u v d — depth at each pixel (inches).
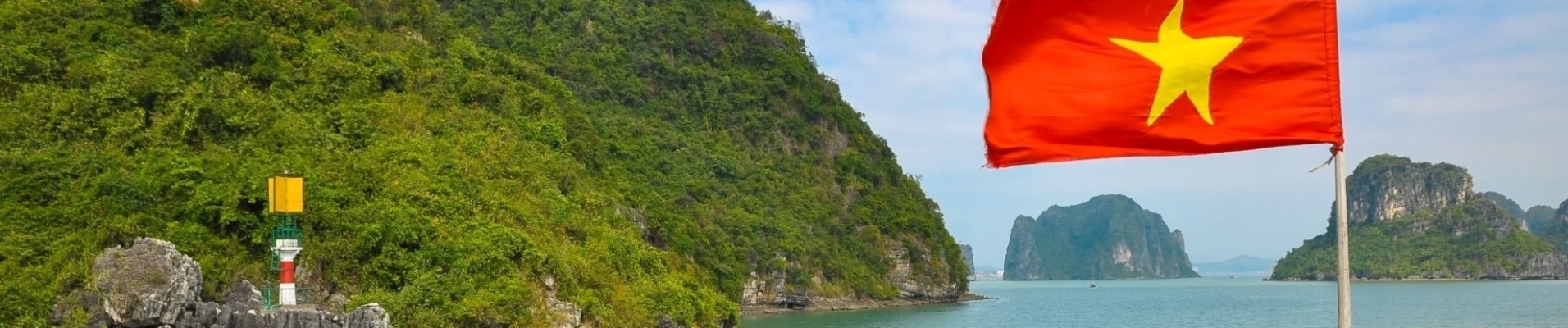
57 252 1552.7
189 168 1731.1
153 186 1699.1
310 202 1759.4
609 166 3191.4
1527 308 4899.1
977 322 4001.0
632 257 2341.3
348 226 1760.6
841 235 4980.3
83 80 1926.7
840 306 4618.6
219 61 2133.4
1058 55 498.9
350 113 2126.0
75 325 1434.5
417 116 2292.1
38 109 1817.2
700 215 3900.1
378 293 1692.9
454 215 1919.3
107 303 1438.2
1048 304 5940.0
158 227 1646.2
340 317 1499.8
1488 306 5162.4
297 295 1663.4
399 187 1910.7
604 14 4906.5
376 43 2549.2
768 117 5093.5
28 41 1972.2
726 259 3791.8
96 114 1847.9
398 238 1788.9
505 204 2064.5
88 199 1649.9
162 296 1443.2
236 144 1883.6
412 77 2454.5
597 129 3855.8
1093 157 494.0
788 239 4473.4
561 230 2176.4
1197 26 491.8
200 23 2230.6
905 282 5167.3
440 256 1795.0
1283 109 479.5
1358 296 6579.7
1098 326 4008.4
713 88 4977.9
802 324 3681.1
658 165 4173.2
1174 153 489.1
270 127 1947.6
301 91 2140.7
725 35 5324.8
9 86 1868.8
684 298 2388.0
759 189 4653.1
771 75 5305.1
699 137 4670.3
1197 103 487.8
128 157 1777.8
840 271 4741.6
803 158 5152.6
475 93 2559.1
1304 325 4013.3
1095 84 494.0
